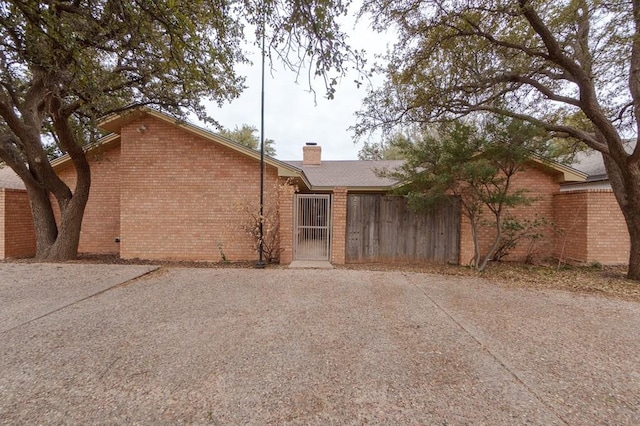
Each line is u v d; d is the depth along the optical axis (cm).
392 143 852
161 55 620
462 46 756
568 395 263
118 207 1051
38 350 331
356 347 347
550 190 958
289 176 915
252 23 412
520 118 691
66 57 573
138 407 241
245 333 381
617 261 841
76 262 837
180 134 931
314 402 250
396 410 241
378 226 893
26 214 1008
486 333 388
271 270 749
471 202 805
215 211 937
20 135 812
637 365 315
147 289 571
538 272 764
